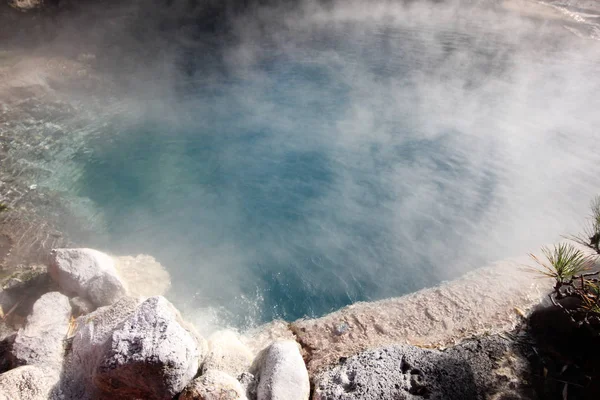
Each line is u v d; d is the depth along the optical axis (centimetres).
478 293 355
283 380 263
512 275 371
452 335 321
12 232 438
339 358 309
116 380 257
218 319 370
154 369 251
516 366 283
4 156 550
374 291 397
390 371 271
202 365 287
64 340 304
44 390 268
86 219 471
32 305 351
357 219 478
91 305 339
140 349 254
